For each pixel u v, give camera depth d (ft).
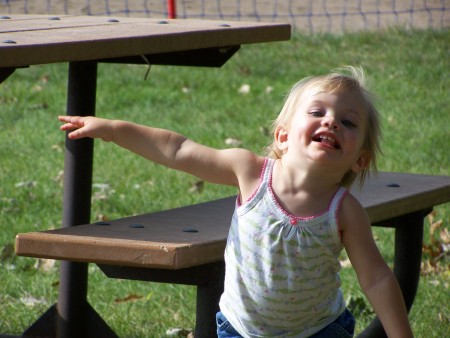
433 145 49.34
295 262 18.02
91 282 32.94
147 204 41.01
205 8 85.30
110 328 26.45
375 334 26.58
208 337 19.27
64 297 26.32
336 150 17.93
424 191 25.44
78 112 26.89
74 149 26.66
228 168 18.80
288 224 17.95
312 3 87.10
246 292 18.44
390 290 17.98
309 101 18.33
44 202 41.39
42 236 18.48
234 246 18.49
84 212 26.89
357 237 18.17
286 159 18.38
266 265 18.06
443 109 56.29
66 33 23.44
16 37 21.62
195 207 22.95
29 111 57.72
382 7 84.53
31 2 84.99
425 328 28.50
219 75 64.39
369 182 26.35
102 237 18.53
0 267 34.30
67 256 18.33
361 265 18.22
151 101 59.16
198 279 19.19
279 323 18.65
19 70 66.33
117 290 32.14
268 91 60.95
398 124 53.36
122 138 19.16
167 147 19.03
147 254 17.80
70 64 26.84
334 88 18.37
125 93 60.49
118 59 29.17
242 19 81.66
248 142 50.65
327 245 18.04
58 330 26.35
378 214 22.82
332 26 79.30
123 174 45.42
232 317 18.81
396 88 60.70
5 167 46.62
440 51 68.23
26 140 51.57
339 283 18.89
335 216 18.01
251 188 18.48
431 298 31.17
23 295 31.60
